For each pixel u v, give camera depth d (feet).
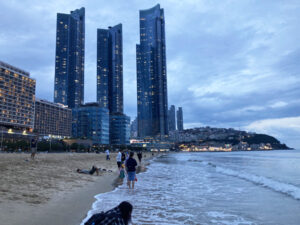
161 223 22.35
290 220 24.16
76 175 56.34
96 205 28.55
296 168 112.27
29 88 603.26
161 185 49.65
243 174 70.49
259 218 24.90
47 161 85.40
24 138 513.04
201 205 30.83
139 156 126.82
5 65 548.31
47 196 30.89
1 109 522.06
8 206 23.88
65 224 20.48
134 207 28.84
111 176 62.44
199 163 163.02
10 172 47.85
